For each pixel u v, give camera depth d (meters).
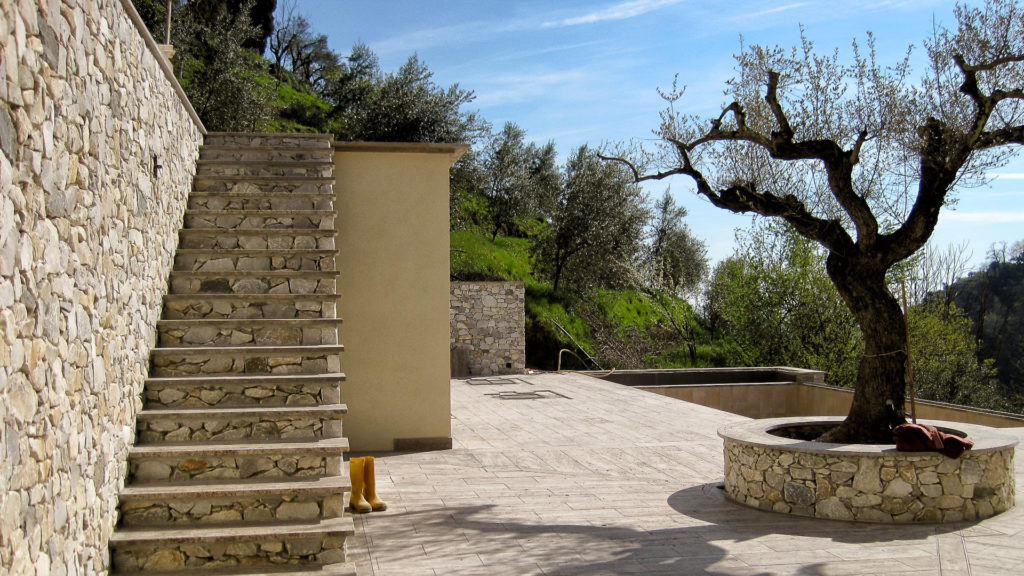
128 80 4.68
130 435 4.67
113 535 4.13
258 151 7.81
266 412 5.02
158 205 5.62
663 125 6.79
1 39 2.66
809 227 6.20
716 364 23.33
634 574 4.11
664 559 4.38
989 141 5.63
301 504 4.55
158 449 4.62
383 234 8.40
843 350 18.91
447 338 8.44
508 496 6.14
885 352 5.89
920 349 18.38
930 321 18.47
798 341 19.23
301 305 6.02
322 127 24.70
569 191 25.33
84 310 3.67
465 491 6.32
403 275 8.41
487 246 24.67
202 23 18.69
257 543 4.24
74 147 3.54
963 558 4.33
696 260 30.39
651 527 5.14
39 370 2.99
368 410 8.28
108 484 4.09
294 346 5.58
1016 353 23.64
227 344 5.68
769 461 5.64
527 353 21.64
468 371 17.47
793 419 6.66
